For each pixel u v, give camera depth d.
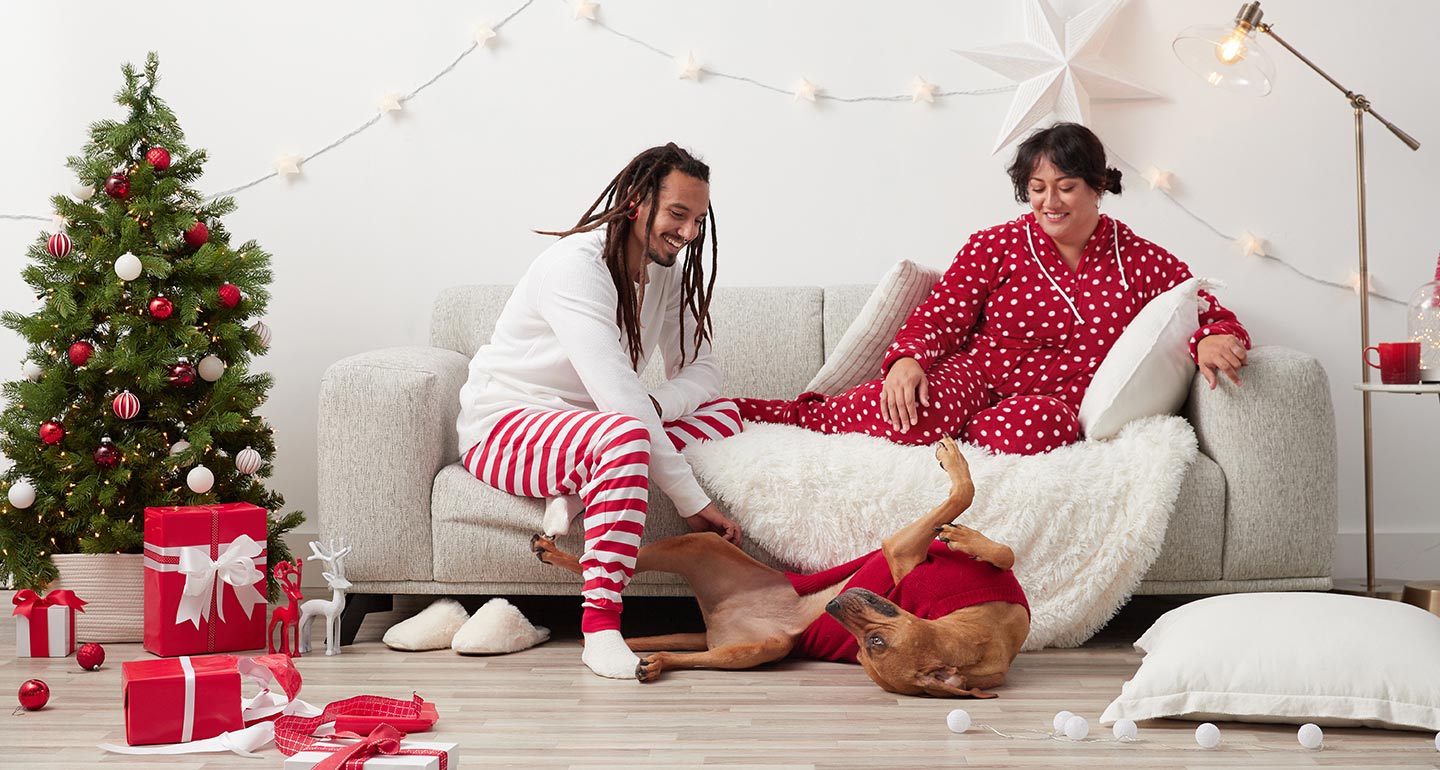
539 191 3.10
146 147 2.53
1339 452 2.99
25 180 3.07
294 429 3.12
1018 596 1.98
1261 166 2.98
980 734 1.69
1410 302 2.47
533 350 2.32
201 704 1.67
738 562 2.18
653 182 2.22
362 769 1.44
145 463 2.37
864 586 2.04
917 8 3.03
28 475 2.38
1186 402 2.45
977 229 3.05
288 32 3.08
